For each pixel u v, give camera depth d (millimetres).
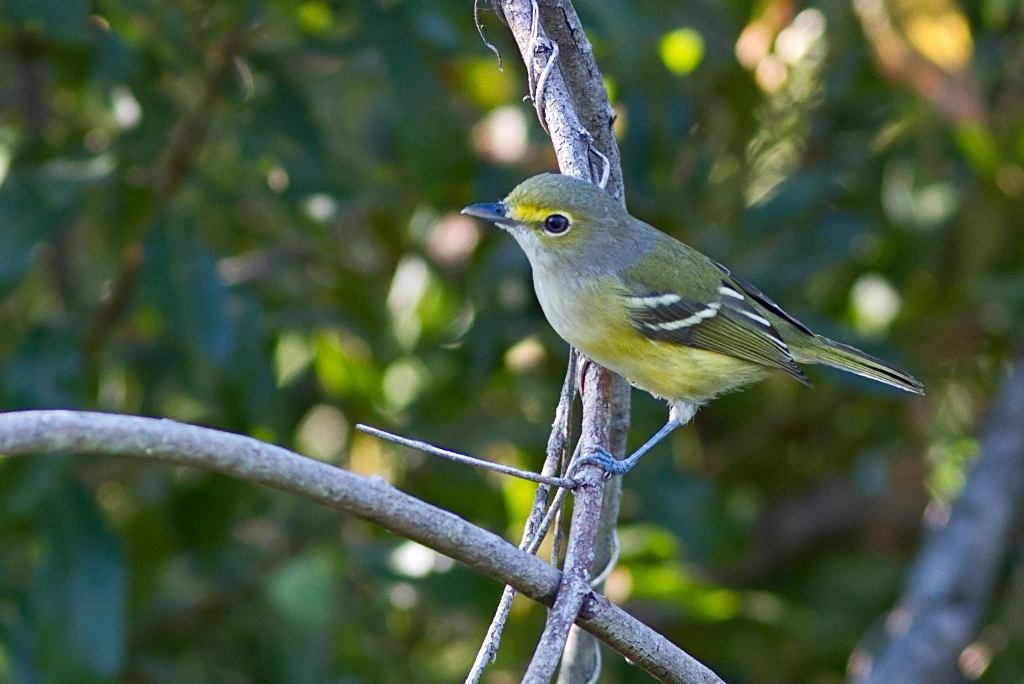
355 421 11055
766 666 11398
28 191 9398
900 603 10805
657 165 10602
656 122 10297
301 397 11703
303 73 11328
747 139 11461
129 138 9883
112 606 8969
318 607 9469
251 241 11781
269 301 11156
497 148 11258
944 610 10234
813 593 12172
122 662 8945
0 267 9172
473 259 11305
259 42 10055
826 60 11086
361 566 10320
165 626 10633
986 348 11875
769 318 9703
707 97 11852
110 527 9156
